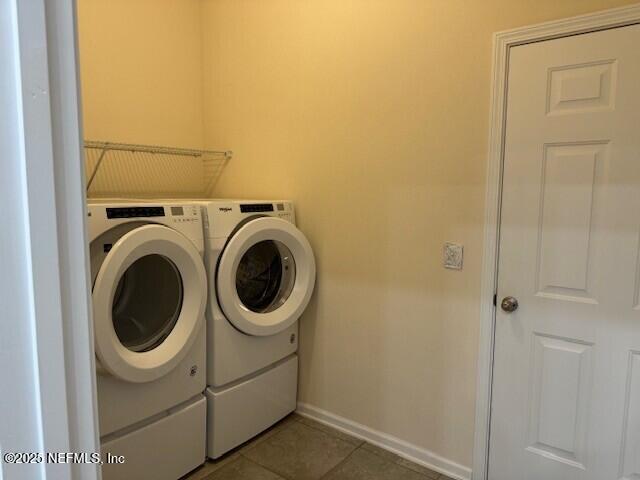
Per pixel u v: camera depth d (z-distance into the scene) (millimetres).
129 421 1845
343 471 2193
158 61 2814
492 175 1942
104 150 2537
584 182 1749
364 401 2455
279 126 2664
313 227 2574
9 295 465
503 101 1897
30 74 461
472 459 2113
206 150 3035
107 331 1679
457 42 2006
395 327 2309
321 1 2424
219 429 2227
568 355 1842
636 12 1596
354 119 2355
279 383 2562
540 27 1787
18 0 448
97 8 2512
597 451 1809
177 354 1941
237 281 2381
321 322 2596
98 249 1729
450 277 2109
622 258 1699
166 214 1948
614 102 1671
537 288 1889
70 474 533
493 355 2016
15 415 479
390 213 2275
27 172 466
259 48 2709
